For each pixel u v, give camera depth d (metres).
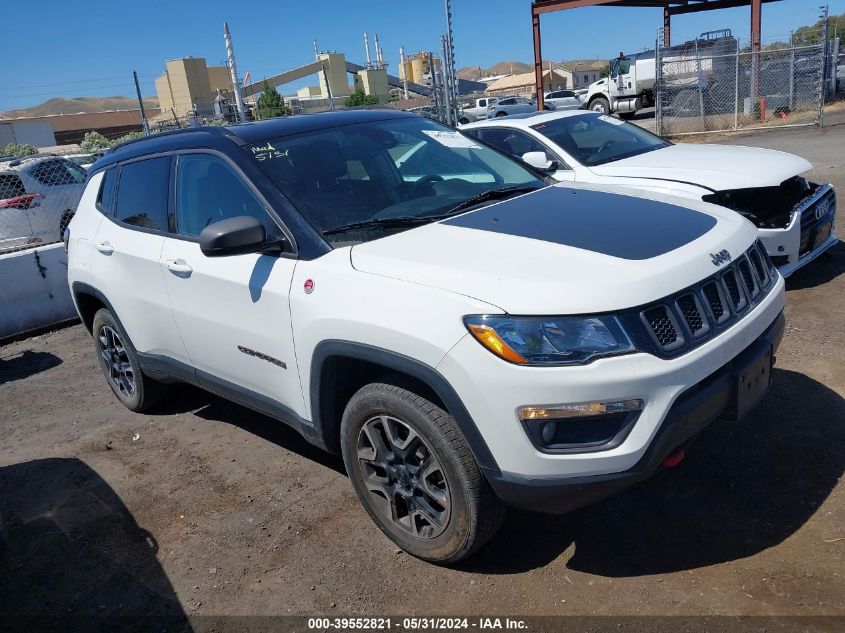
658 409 2.48
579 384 2.42
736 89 17.98
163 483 4.02
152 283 4.05
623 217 3.22
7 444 4.86
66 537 3.61
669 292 2.62
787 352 4.64
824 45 18.61
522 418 2.47
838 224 7.57
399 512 3.10
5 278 7.57
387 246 3.05
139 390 4.83
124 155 4.60
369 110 4.39
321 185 3.50
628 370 2.44
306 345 3.08
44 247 7.95
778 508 3.11
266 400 3.56
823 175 10.39
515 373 2.45
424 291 2.69
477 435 2.57
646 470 2.49
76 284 4.86
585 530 3.13
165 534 3.52
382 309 2.75
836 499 3.11
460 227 3.18
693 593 2.67
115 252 4.36
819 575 2.68
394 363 2.71
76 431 4.91
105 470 4.27
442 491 2.87
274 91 49.31
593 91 28.05
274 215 3.33
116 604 3.06
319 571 3.09
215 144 3.76
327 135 3.88
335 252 3.10
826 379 4.20
